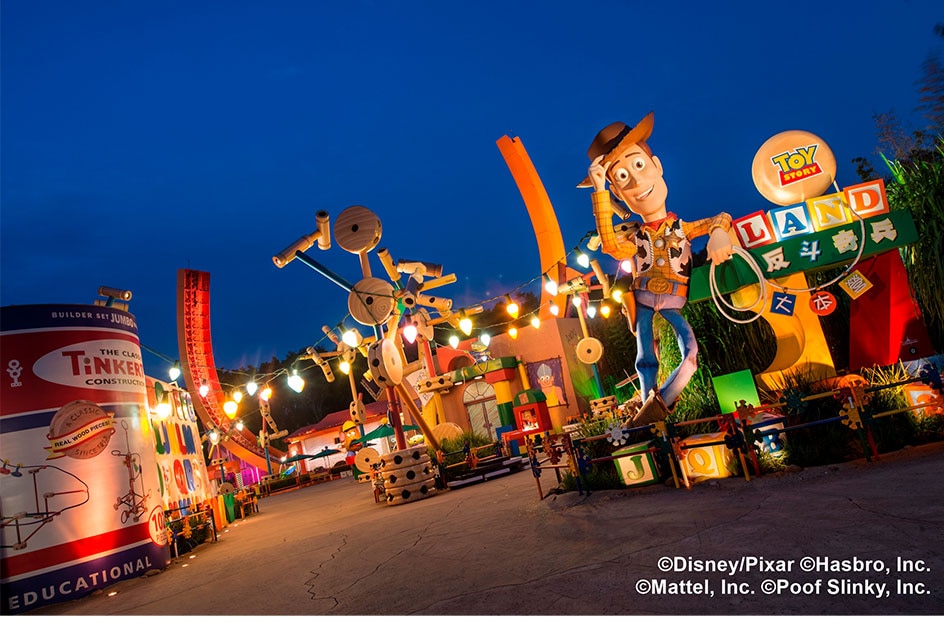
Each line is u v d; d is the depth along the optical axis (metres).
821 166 9.37
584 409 27.56
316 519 15.34
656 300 9.76
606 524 7.16
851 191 9.18
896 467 6.85
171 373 15.57
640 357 9.91
